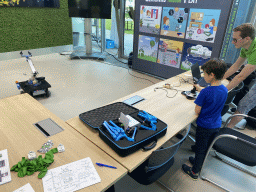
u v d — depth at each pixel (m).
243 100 2.43
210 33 3.49
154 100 2.08
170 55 4.22
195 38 3.71
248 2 3.29
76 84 4.17
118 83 4.32
